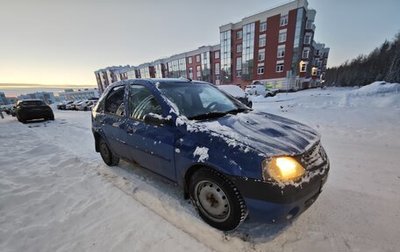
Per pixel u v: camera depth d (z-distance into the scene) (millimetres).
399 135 4832
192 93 2865
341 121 6746
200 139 1992
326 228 1989
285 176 1629
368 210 2232
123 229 2035
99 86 91750
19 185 3037
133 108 2877
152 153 2463
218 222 1972
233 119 2350
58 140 6117
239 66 42969
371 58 50250
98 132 3631
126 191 2785
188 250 1748
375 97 10219
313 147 1950
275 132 2033
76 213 2328
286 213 1671
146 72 67625
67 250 1804
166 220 2154
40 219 2246
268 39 36625
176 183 2322
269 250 1757
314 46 43531
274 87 37281
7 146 5410
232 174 1719
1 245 1879
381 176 2971
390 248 1743
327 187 2729
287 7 33344
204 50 50312
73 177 3299
